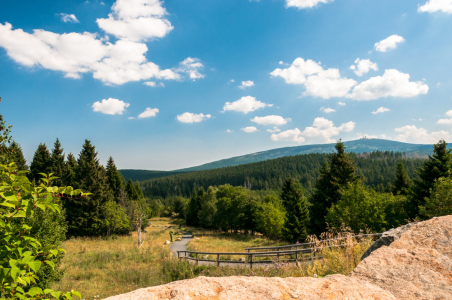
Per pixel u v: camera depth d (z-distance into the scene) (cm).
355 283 170
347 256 438
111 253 1816
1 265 190
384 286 182
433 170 2250
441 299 162
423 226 300
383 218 1683
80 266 1427
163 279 1115
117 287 1054
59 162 3678
